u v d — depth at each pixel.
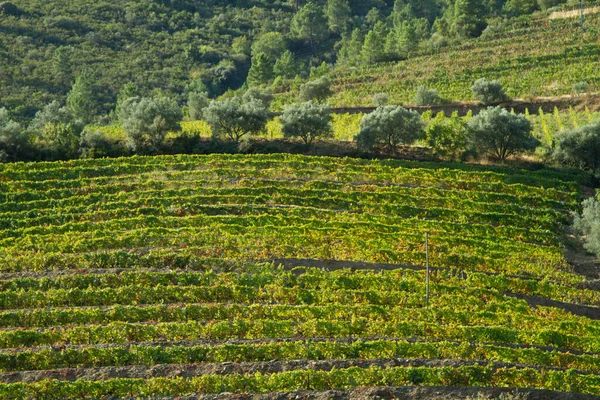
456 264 51.72
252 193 64.94
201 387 35.59
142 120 81.12
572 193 66.31
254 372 37.28
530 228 59.75
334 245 53.59
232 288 46.06
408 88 117.69
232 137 85.00
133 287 45.81
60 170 70.94
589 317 45.56
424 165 73.50
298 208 61.12
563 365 38.72
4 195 64.44
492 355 39.00
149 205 62.34
